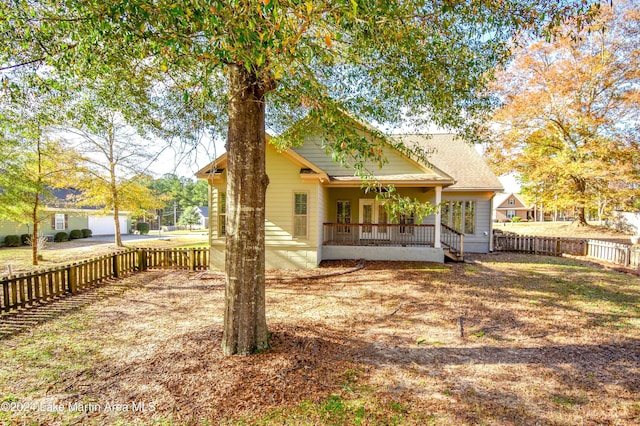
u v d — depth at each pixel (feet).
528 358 15.44
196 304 24.66
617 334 18.37
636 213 73.97
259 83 13.53
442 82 16.90
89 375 13.64
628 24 59.77
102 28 10.05
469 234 51.85
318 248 38.78
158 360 14.75
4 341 17.44
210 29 8.68
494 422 10.78
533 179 67.92
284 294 27.14
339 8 9.30
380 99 19.10
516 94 67.31
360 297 26.07
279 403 11.63
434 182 39.24
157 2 8.73
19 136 36.35
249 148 14.62
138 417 10.91
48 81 14.94
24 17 11.51
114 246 68.54
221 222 38.52
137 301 25.57
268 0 7.48
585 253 47.19
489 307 23.30
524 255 48.88
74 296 27.12
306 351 15.65
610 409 11.48
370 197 47.91
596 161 59.06
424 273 34.22
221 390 12.32
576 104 66.33
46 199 48.34
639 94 57.72
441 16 14.55
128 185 62.34
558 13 12.28
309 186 38.42
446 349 16.46
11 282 22.74
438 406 11.65
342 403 11.73
